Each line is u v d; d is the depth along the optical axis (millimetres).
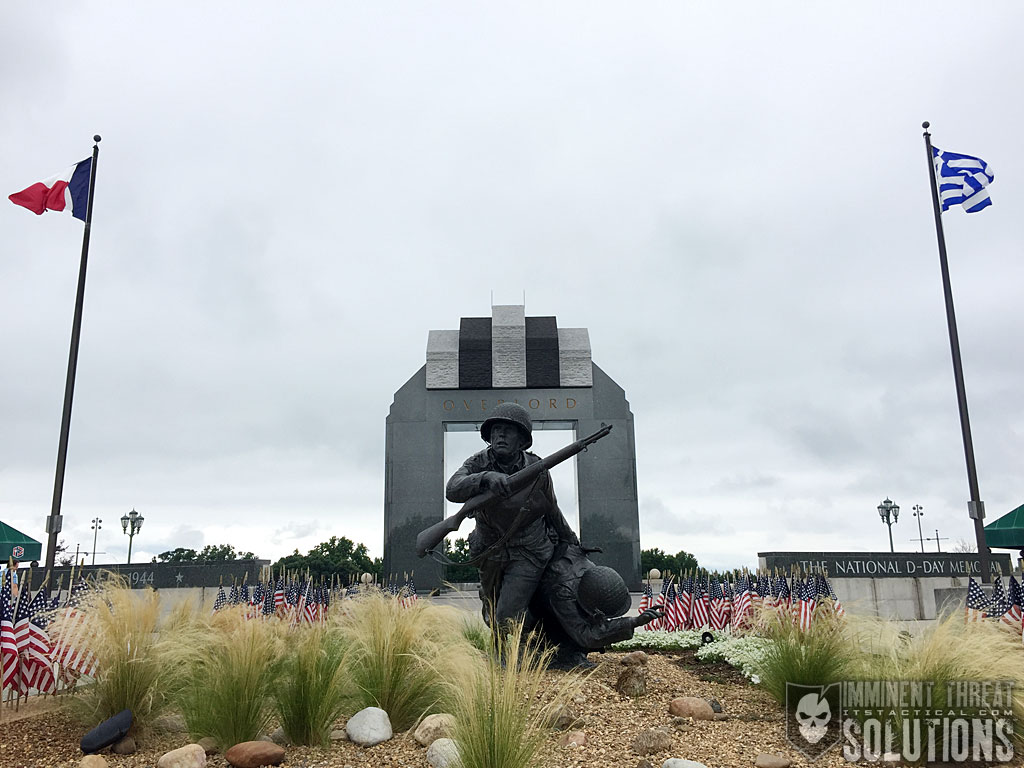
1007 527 24875
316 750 6613
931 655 6977
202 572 24938
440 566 31609
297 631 9992
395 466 32906
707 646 11789
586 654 10102
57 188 23500
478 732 5691
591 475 32844
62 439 22484
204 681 7246
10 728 7316
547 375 33906
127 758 6551
